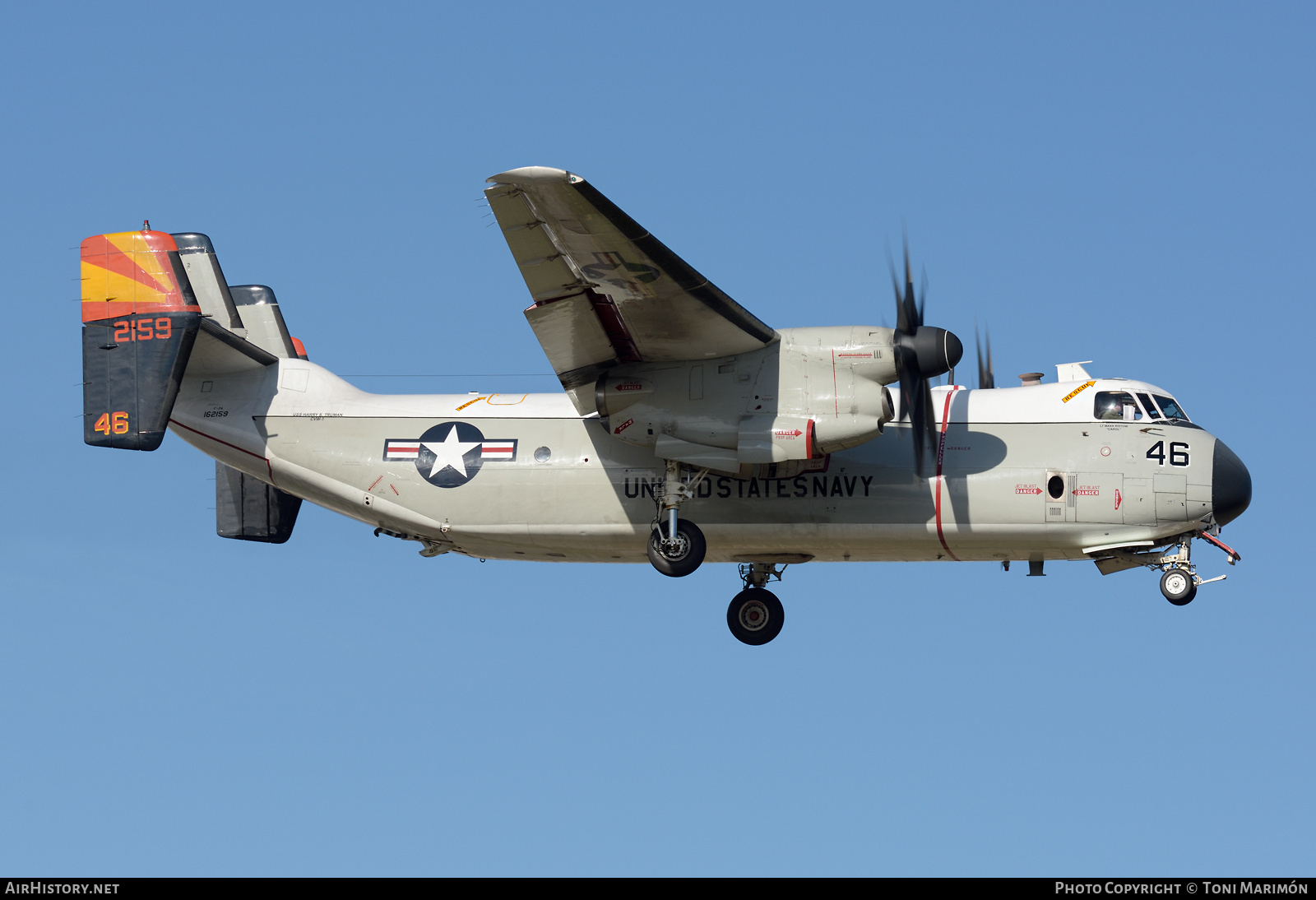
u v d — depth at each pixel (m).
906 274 58.00
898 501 61.72
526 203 50.00
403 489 65.00
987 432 62.00
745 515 62.66
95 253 63.81
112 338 63.22
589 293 55.81
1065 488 60.88
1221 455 60.84
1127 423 61.34
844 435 57.88
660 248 51.94
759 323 57.56
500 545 65.56
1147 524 60.66
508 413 65.31
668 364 60.12
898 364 57.94
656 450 60.31
